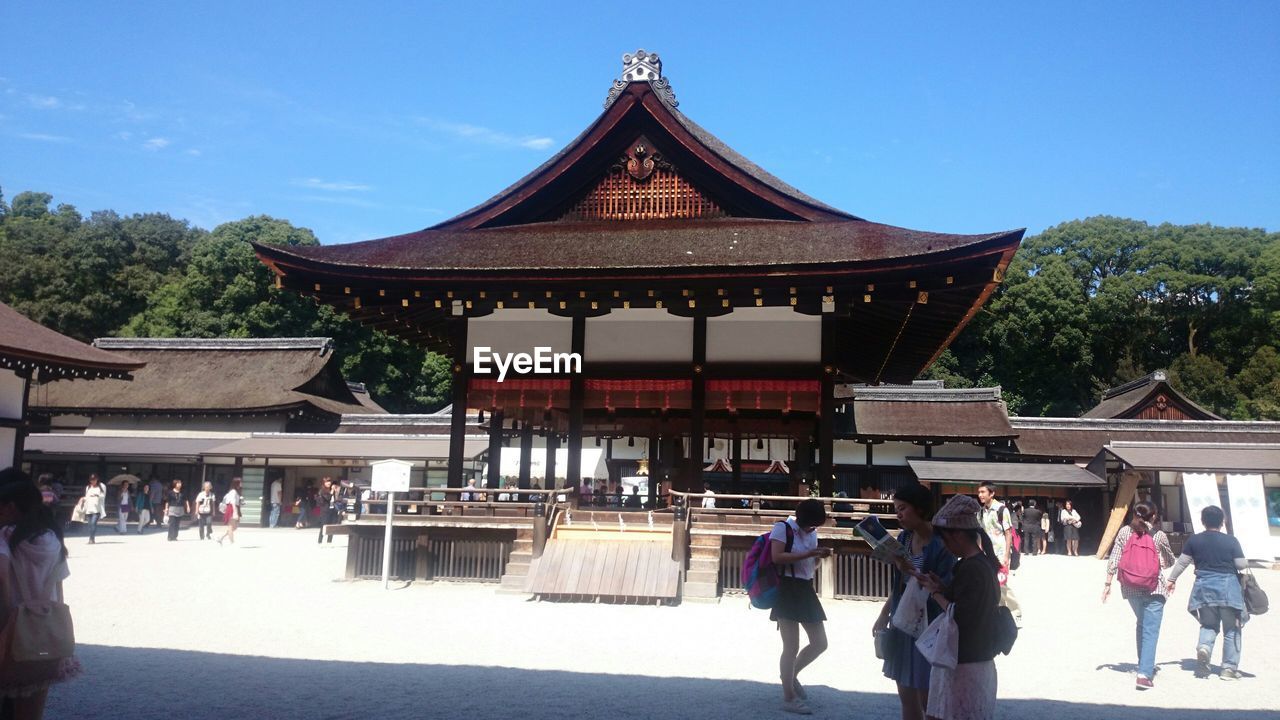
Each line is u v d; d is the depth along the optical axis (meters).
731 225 19.02
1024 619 14.85
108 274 69.25
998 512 13.70
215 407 43.00
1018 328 70.69
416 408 67.19
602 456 37.03
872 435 40.47
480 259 17.80
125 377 31.03
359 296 18.14
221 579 17.58
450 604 14.19
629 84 19.09
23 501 5.82
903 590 6.50
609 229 19.31
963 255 15.34
